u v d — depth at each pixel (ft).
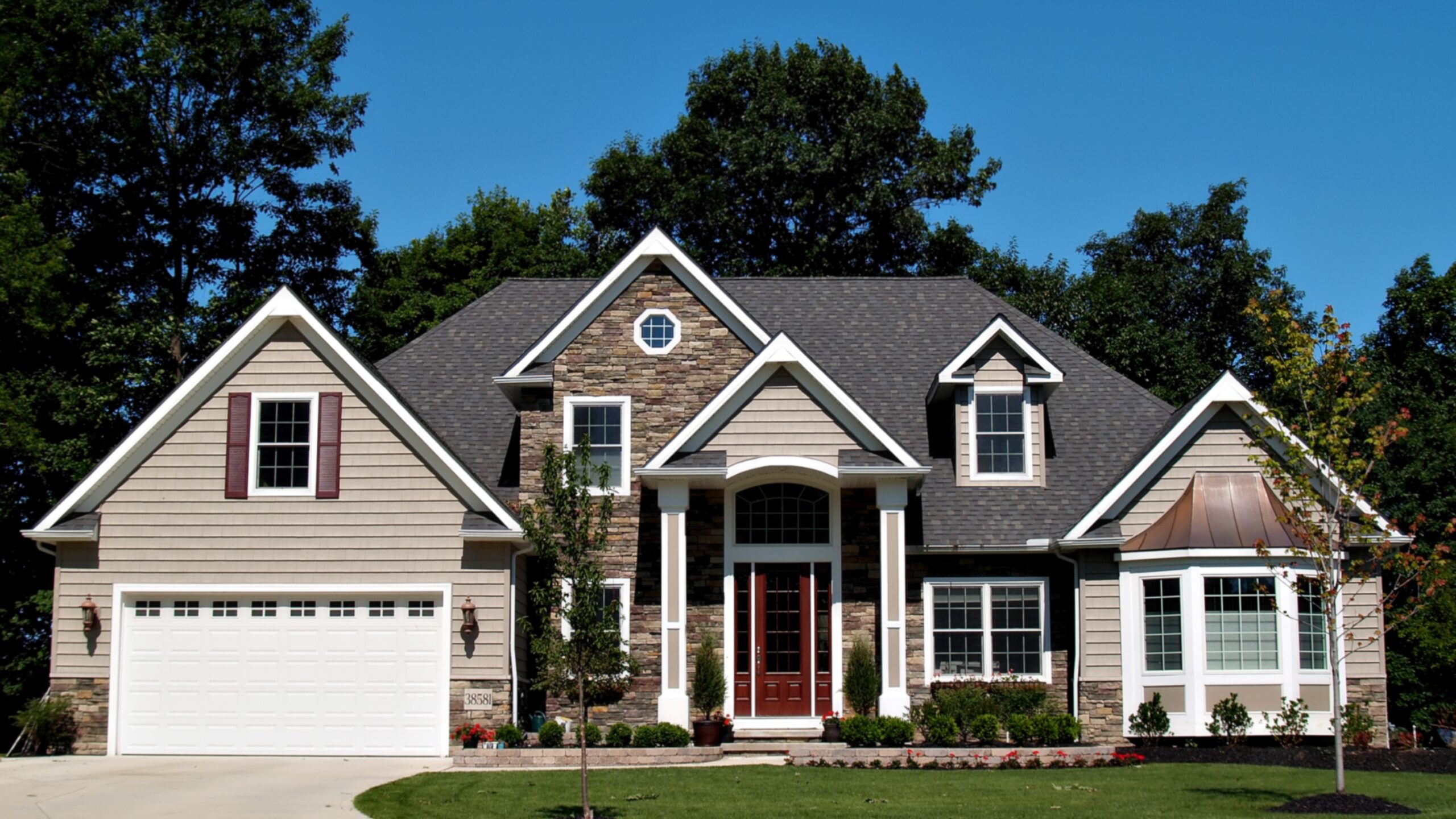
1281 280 154.61
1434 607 89.45
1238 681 77.05
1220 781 64.23
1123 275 156.35
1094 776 66.80
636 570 84.43
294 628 79.46
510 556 79.36
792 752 72.54
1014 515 84.58
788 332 98.99
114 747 78.38
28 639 109.29
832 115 163.22
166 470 80.33
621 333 86.99
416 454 80.02
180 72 129.80
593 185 166.50
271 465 80.38
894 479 79.97
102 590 79.56
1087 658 80.02
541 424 86.74
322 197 141.69
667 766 72.02
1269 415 64.28
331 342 80.07
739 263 156.97
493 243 171.73
